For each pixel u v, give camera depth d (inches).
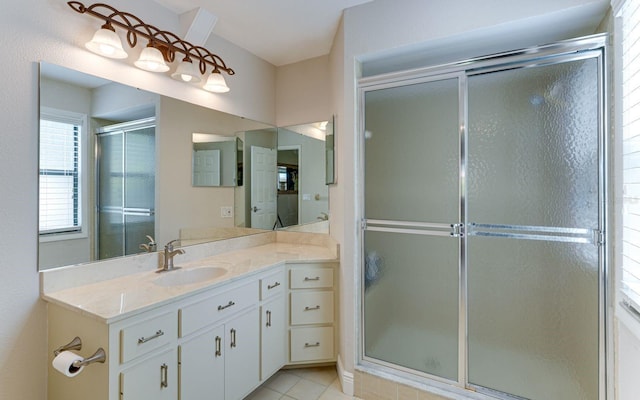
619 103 52.0
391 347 78.7
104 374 48.4
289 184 113.6
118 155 69.9
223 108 96.4
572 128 60.8
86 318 50.8
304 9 80.4
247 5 79.0
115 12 65.2
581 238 60.1
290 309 88.4
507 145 66.7
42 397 57.3
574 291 60.9
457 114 71.2
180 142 84.0
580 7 57.1
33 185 56.2
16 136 54.1
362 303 81.9
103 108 66.9
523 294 65.4
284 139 115.0
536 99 63.9
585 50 59.2
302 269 88.8
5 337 53.2
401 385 74.5
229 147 98.7
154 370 54.4
